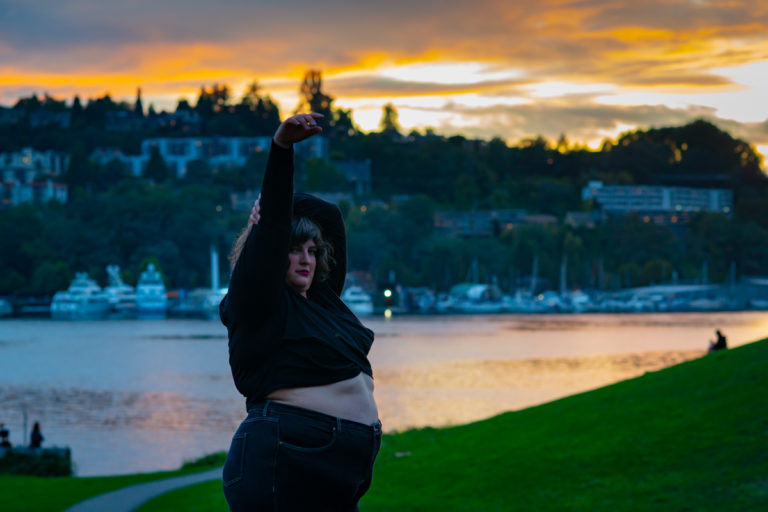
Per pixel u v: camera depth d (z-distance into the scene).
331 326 3.56
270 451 3.33
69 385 84.50
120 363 107.38
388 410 60.22
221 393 76.12
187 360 110.62
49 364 106.88
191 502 18.14
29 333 169.25
